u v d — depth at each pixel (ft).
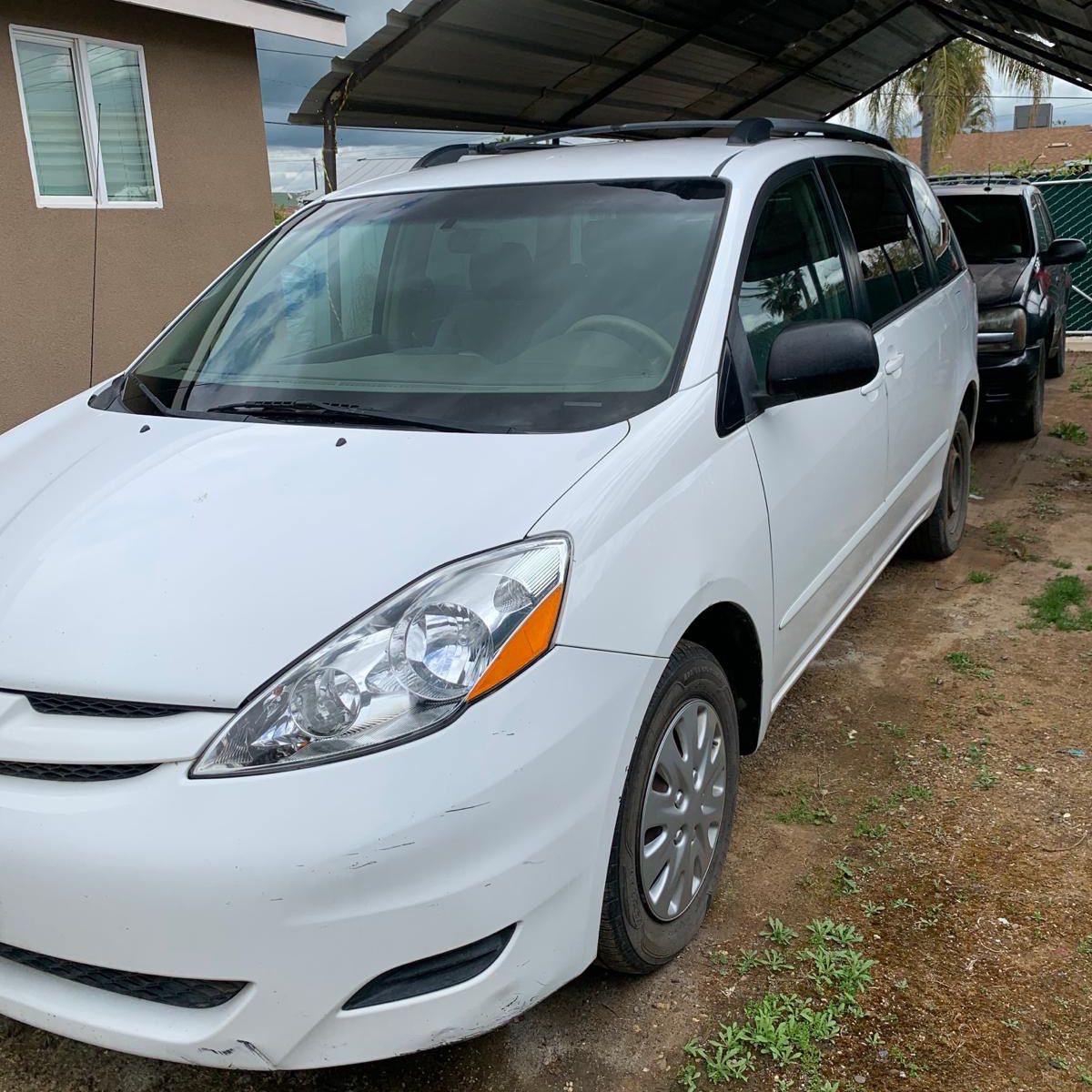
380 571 6.47
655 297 9.20
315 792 5.82
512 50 30.09
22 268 24.35
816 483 10.16
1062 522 19.34
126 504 7.60
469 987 6.30
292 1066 6.15
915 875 9.29
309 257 11.10
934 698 12.66
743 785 10.95
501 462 7.41
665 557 7.45
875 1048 7.40
